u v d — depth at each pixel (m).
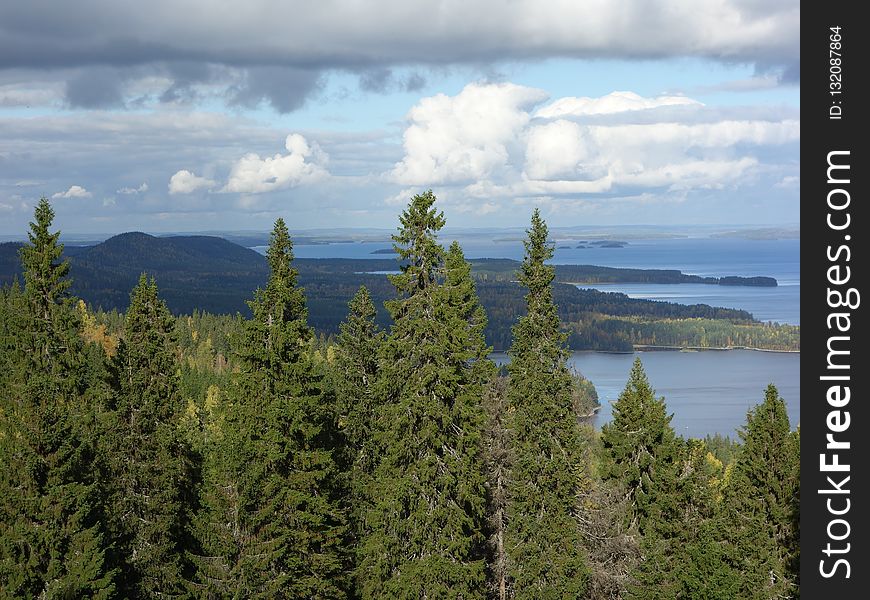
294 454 41.78
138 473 44.72
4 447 35.16
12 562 33.41
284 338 41.19
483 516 46.97
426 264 41.28
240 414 41.16
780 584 43.66
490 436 49.75
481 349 48.50
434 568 40.66
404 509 41.78
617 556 47.84
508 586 49.22
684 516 45.91
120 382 47.25
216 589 40.66
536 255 47.75
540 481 45.91
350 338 59.03
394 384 42.41
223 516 41.06
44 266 43.06
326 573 42.88
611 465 50.53
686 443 52.62
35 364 42.50
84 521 38.25
